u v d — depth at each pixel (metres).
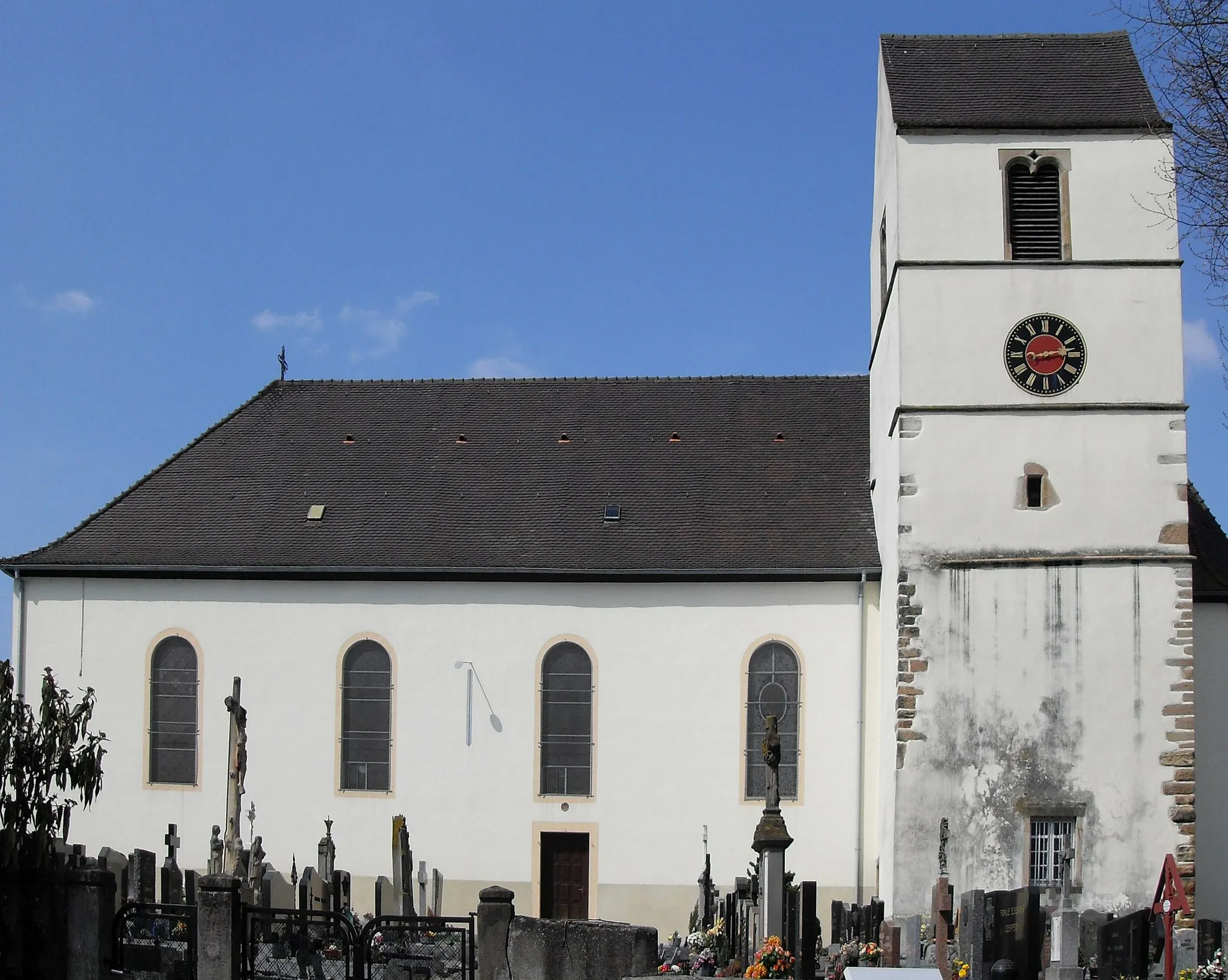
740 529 38.59
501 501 40.19
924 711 33.06
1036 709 32.84
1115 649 32.81
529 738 37.47
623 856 36.94
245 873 32.72
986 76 35.88
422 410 43.69
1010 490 33.44
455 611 38.03
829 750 36.69
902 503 33.59
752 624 37.25
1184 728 32.53
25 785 25.55
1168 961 26.55
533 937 24.16
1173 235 33.69
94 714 38.69
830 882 36.25
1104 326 33.62
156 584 38.84
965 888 32.53
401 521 39.78
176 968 24.44
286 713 38.25
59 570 38.91
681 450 41.44
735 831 36.75
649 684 37.34
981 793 32.75
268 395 44.78
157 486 41.78
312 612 38.44
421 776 37.69
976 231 34.03
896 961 28.86
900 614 33.34
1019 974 21.09
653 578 37.47
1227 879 35.41
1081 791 32.59
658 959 25.30
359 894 37.50
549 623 37.75
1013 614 33.09
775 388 43.16
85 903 24.88
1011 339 33.75
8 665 26.05
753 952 28.45
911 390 33.78
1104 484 33.31
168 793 38.25
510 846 37.28
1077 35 36.75
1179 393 33.34
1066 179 34.06
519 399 43.72
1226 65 21.80
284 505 40.69
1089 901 32.28
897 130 34.31
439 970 24.44
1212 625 36.03
